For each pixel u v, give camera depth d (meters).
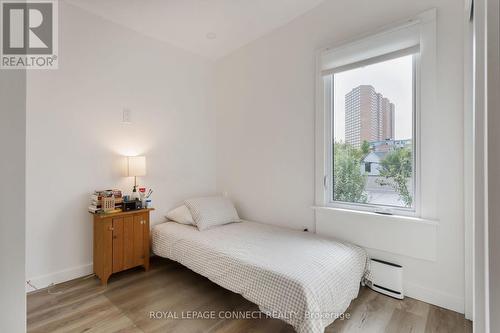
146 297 2.20
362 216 2.37
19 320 0.52
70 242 2.49
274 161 3.10
